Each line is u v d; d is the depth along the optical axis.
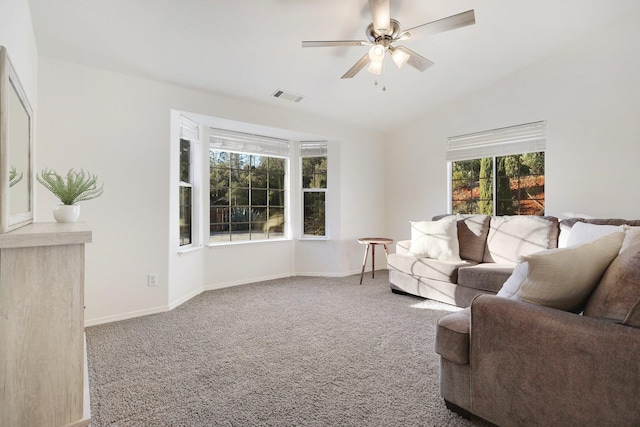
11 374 1.23
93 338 2.50
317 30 2.71
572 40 3.26
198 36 2.67
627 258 1.16
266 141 4.60
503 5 2.70
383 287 4.12
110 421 1.51
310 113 4.41
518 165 3.86
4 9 1.54
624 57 3.01
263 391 1.77
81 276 1.34
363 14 2.55
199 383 1.85
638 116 2.95
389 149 5.27
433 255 3.65
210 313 3.10
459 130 4.34
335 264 4.81
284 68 3.27
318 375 1.94
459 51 3.31
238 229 4.41
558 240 3.07
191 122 3.77
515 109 3.78
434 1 2.57
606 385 1.07
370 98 4.10
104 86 2.91
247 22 2.57
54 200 2.65
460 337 1.49
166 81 3.24
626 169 3.02
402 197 5.09
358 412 1.58
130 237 3.02
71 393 1.33
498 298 1.40
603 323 1.12
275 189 4.79
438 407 1.62
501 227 3.50
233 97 3.75
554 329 1.19
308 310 3.19
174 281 3.36
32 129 2.12
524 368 1.27
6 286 1.21
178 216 3.45
